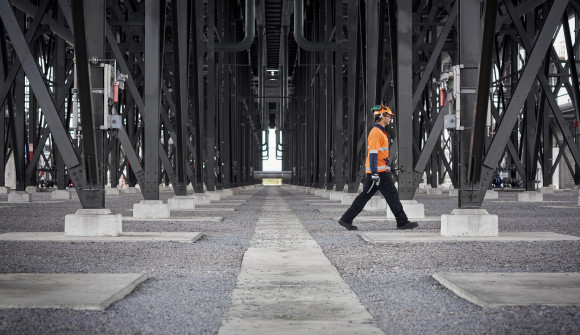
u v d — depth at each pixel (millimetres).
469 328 4871
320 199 36688
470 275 7145
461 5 12680
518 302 5648
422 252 9852
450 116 12469
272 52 75812
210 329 4906
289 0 52219
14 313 5379
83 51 11836
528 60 12516
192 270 8141
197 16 31547
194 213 21453
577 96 22594
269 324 5070
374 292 6543
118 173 46562
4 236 12172
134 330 4855
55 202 29516
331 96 39375
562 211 21453
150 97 18062
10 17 12305
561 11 12469
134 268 8281
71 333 4742
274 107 115250
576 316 5172
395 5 17375
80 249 10297
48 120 12375
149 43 17984
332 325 5031
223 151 45438
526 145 30141
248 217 19312
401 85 17203
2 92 24531
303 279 7383
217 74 44344
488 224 12016
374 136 13938
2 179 32969
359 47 22531
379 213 20094
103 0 12961
